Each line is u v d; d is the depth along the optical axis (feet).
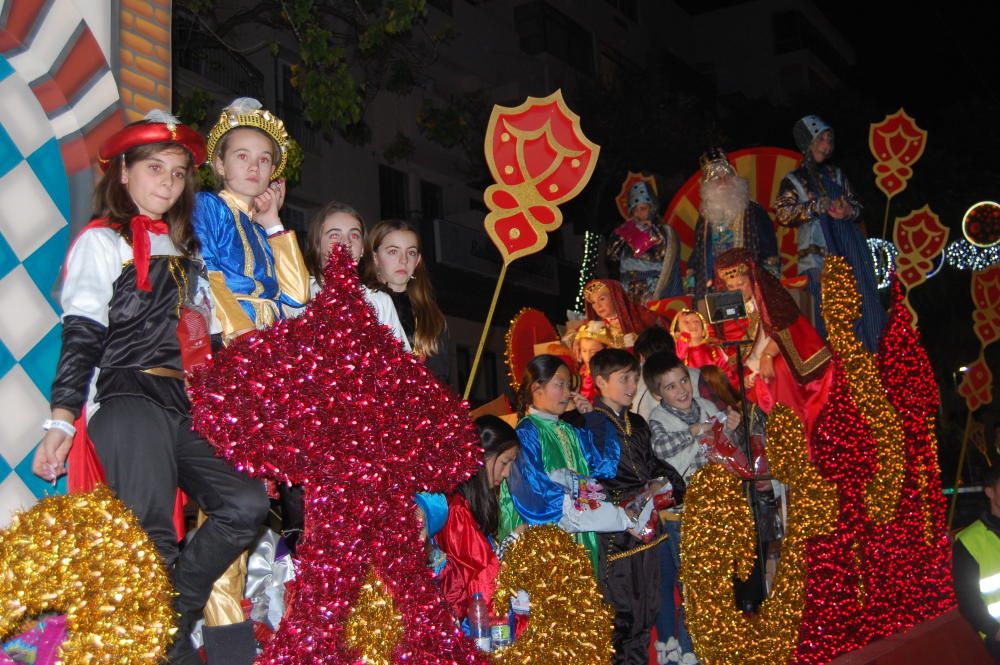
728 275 24.98
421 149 71.26
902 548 25.05
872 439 24.07
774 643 19.80
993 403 63.46
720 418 21.13
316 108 33.06
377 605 11.92
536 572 15.16
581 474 17.85
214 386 11.07
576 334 26.58
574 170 19.31
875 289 30.71
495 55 77.36
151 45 16.20
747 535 18.92
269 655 11.31
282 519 13.50
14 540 9.62
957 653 22.97
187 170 12.34
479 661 12.65
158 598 10.32
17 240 13.83
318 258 15.89
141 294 11.57
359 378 11.78
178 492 12.10
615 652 18.15
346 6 43.68
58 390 10.79
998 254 44.45
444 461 12.40
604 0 94.89
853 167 76.38
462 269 72.43
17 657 10.12
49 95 14.40
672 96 78.69
